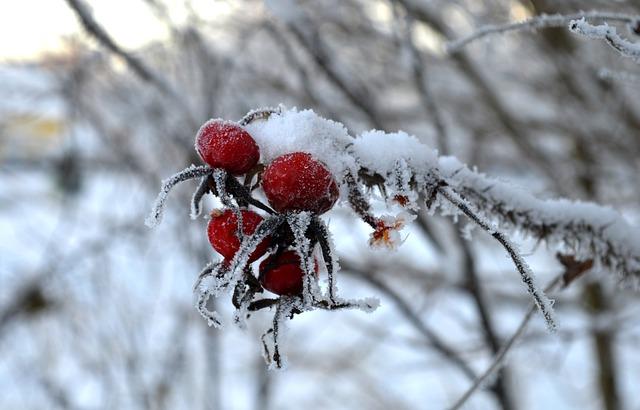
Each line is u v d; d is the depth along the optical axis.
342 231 4.17
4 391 5.25
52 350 5.18
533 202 1.62
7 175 6.32
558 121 4.53
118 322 4.88
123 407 4.82
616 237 1.67
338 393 6.36
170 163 4.55
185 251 4.68
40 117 5.28
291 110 1.32
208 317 1.23
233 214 1.22
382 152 1.33
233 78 4.04
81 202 5.71
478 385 1.83
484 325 3.74
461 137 4.89
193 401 4.89
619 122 4.13
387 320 5.16
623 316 3.86
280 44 3.58
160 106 3.81
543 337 3.94
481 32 1.67
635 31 1.47
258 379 5.95
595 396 5.64
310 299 1.19
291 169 1.19
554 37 3.86
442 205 1.41
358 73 4.24
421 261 4.63
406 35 3.02
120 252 5.22
